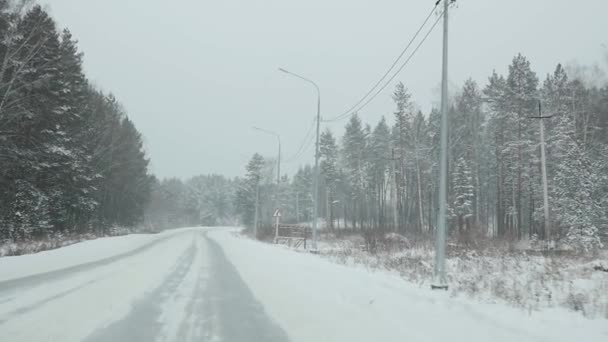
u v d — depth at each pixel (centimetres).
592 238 2358
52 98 2852
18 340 521
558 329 566
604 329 562
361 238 3253
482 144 4241
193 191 13412
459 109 3953
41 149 2838
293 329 612
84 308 716
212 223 13275
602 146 3509
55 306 723
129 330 589
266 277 1170
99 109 4331
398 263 1493
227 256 1892
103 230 4831
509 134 3728
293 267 1414
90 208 3953
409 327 614
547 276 1059
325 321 659
